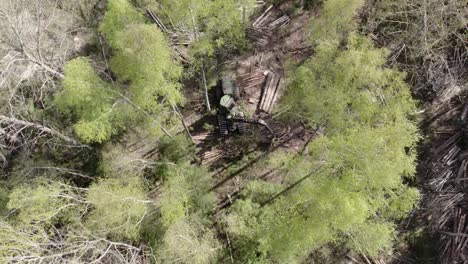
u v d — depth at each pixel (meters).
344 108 13.73
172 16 14.92
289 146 18.64
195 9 14.30
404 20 18.53
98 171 16.95
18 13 15.07
